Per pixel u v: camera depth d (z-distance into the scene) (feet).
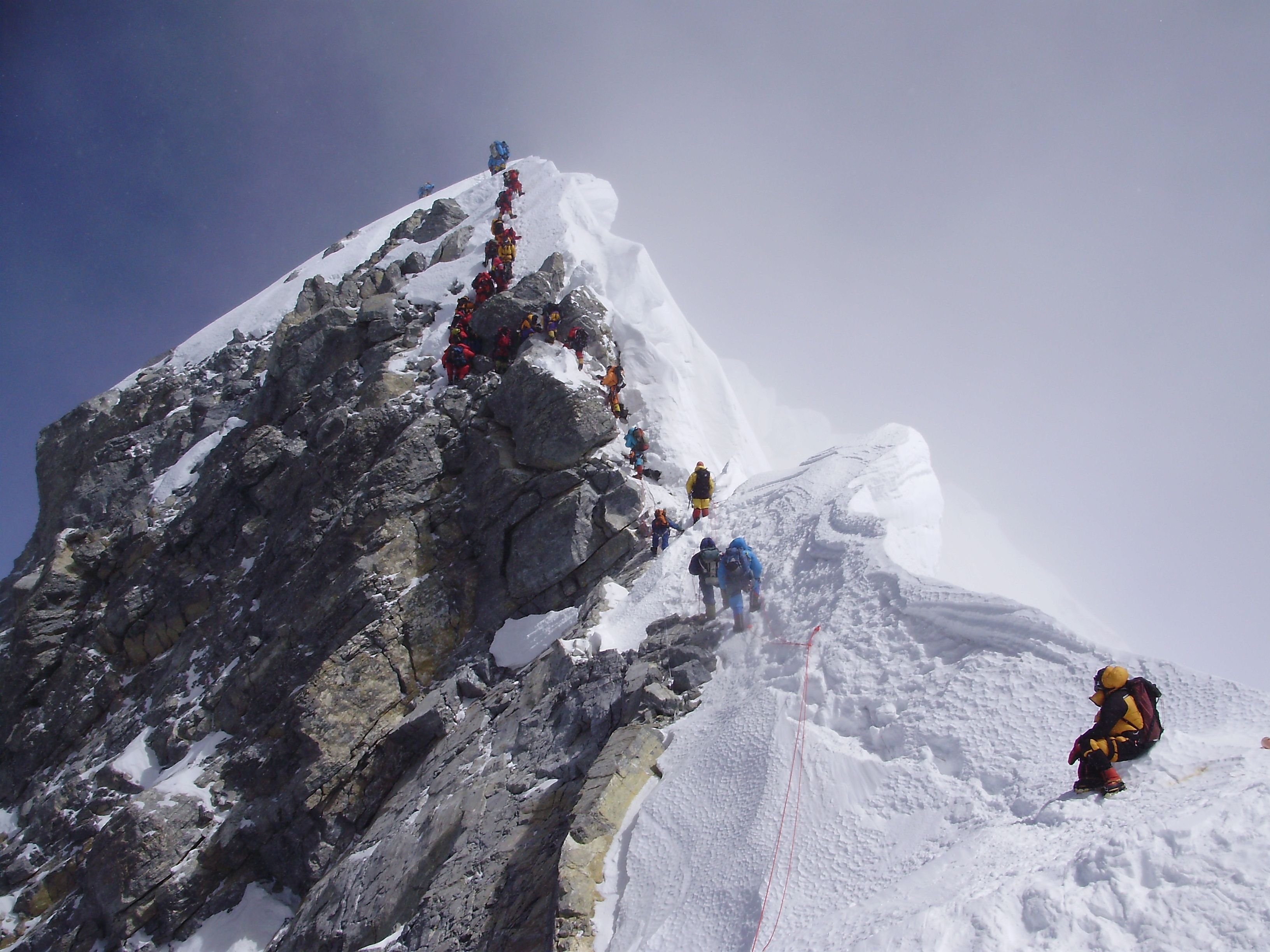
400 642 57.82
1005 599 26.71
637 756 31.60
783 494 47.88
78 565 89.45
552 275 82.94
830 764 25.20
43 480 124.06
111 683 76.74
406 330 86.99
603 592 51.37
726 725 30.66
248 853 53.16
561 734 39.45
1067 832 17.35
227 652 67.51
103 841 54.49
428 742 51.24
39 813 66.39
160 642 77.05
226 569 76.48
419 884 37.40
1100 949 13.53
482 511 62.23
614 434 63.57
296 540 69.56
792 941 19.45
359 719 54.29
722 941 21.65
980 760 22.20
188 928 51.49
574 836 28.37
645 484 62.54
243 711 60.59
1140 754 18.71
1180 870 14.16
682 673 36.27
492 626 57.98
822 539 38.47
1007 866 17.11
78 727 75.15
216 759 58.44
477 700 51.57
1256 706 19.56
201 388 114.73
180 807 54.65
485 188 123.44
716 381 83.46
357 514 63.87
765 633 35.60
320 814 51.21
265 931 49.70
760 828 24.45
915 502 46.93
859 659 29.12
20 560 121.39
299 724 53.21
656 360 74.59
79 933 53.36
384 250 117.80
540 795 36.17
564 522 57.98
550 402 63.21
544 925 26.45
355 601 59.16
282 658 60.34
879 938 16.15
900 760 24.04
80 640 83.05
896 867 20.29
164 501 92.63
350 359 87.97
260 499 78.02
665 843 26.91
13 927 58.08
